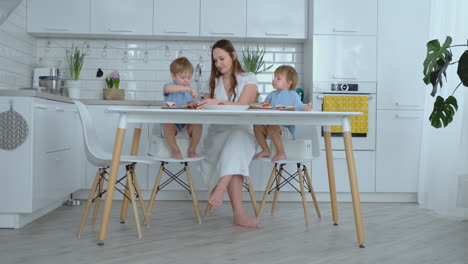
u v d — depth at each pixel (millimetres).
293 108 2832
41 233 2898
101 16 4461
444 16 4020
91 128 2893
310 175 4340
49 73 4406
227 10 4523
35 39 4691
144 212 3107
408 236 2939
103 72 4770
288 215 3609
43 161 3197
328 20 4375
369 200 4453
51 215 3496
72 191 3957
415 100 4395
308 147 3359
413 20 4398
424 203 4098
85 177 4215
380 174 4383
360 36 4387
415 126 4402
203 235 2887
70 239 2742
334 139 4352
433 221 3453
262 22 4543
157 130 3459
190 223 3252
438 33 4117
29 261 2295
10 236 2816
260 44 4824
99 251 2486
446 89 3939
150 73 4793
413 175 4398
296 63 4852
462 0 3850
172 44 4797
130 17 4480
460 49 3861
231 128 3254
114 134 4211
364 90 4383
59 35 4598
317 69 4367
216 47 3270
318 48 4371
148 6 4492
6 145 2969
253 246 2631
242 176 3242
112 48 4777
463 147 3752
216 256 2418
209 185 3301
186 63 3268
